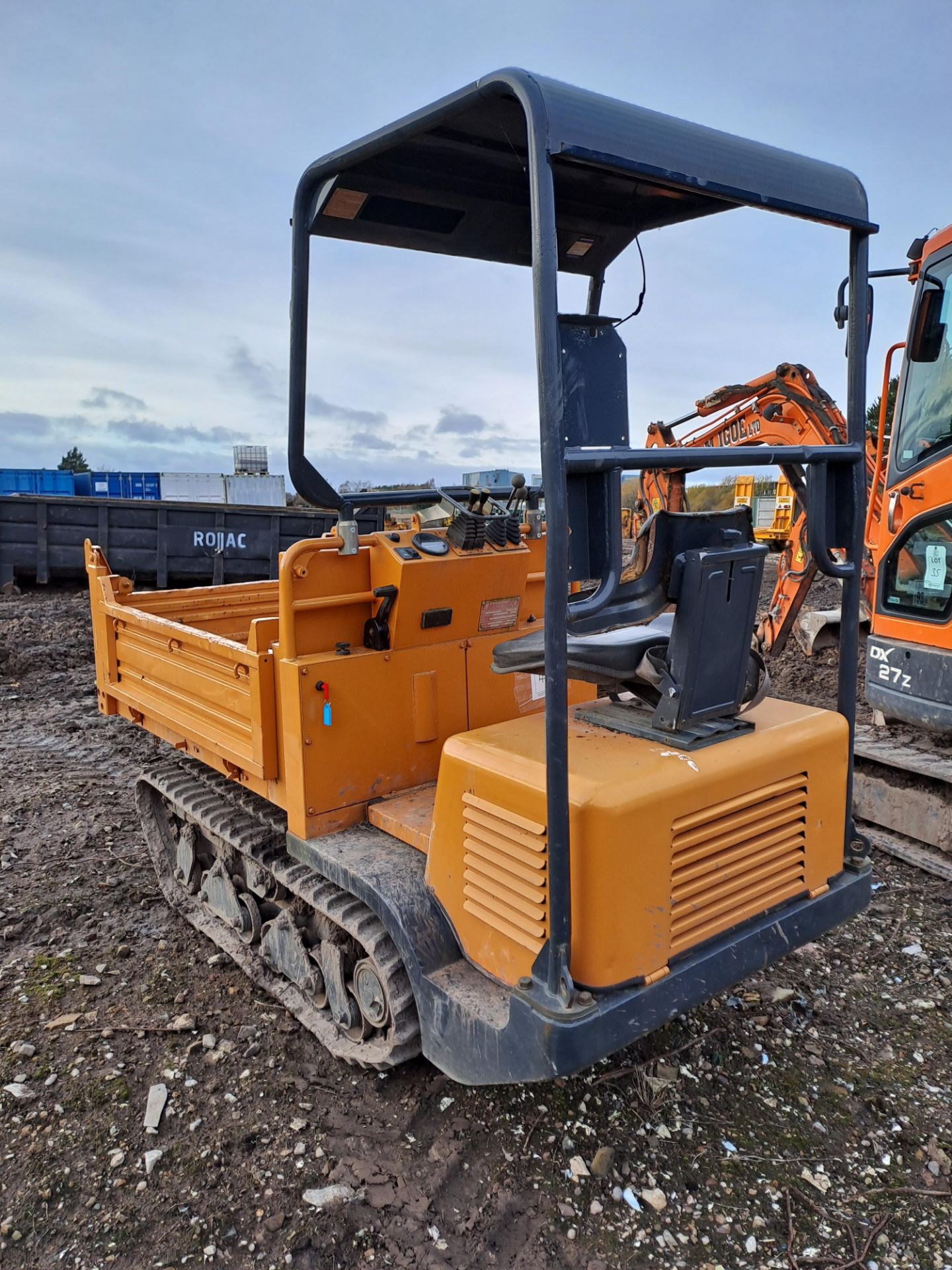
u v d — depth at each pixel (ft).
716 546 7.84
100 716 25.61
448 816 8.29
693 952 7.68
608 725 8.48
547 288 6.14
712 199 9.58
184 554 44.80
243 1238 7.86
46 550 43.55
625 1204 8.18
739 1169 8.59
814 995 11.48
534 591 11.69
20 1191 8.34
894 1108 9.43
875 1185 8.43
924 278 15.51
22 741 23.09
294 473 10.61
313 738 9.46
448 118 7.13
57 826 17.38
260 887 11.65
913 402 15.72
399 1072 10.01
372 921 9.29
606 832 6.89
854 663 8.73
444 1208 8.18
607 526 6.73
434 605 10.04
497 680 10.99
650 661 7.94
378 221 10.24
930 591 15.43
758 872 8.14
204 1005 11.37
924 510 15.33
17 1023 10.90
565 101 6.26
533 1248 7.73
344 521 9.75
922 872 14.92
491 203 9.91
